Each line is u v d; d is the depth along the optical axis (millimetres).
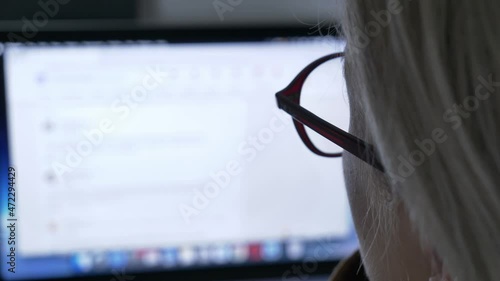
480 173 290
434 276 343
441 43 290
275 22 742
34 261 746
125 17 851
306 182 772
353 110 363
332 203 781
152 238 761
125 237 756
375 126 311
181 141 748
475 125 292
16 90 715
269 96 752
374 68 311
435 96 295
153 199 754
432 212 302
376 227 380
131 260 763
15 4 813
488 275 302
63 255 750
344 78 365
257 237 778
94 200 745
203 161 755
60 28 711
